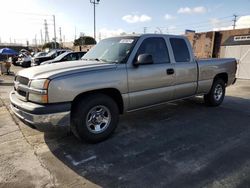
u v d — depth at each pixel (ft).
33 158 11.28
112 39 16.03
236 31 49.42
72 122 12.24
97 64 12.96
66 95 11.25
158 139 13.57
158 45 15.44
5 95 26.73
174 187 8.99
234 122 16.74
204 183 9.23
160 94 15.37
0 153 11.78
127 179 9.53
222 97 21.49
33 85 11.32
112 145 12.72
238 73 48.16
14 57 81.66
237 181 9.37
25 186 9.04
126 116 17.92
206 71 18.84
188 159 11.18
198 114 18.65
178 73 16.31
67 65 12.96
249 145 12.78
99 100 12.49
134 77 13.67
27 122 11.41
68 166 10.55
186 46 17.37
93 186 9.07
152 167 10.45
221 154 11.68
